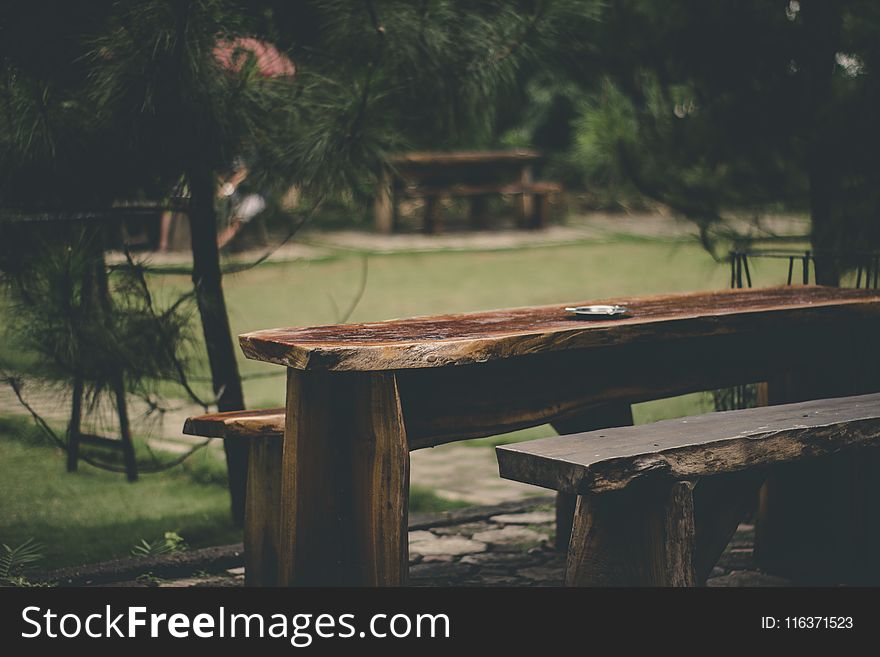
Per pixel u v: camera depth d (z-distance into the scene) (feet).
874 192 18.15
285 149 16.76
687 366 14.11
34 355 18.69
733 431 11.64
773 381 15.62
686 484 10.95
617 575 11.43
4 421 23.08
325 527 12.17
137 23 14.89
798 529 15.07
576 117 65.05
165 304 17.42
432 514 17.84
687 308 14.38
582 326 12.78
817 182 18.70
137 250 17.90
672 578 10.98
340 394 12.13
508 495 19.21
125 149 16.25
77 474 20.18
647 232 60.29
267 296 38.47
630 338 12.93
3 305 16.16
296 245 52.70
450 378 12.44
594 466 10.28
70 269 15.87
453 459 21.58
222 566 15.58
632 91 20.58
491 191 59.62
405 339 11.91
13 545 16.30
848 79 18.71
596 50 20.04
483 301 37.58
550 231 61.21
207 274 17.30
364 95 16.42
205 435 13.84
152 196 17.25
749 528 17.48
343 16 16.62
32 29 15.52
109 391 16.88
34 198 16.52
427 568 15.53
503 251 52.31
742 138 19.31
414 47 16.79
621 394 13.62
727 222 19.92
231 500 17.67
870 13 18.34
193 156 16.35
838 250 18.16
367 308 36.14
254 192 18.21
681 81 20.15
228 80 15.88
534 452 10.79
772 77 19.04
